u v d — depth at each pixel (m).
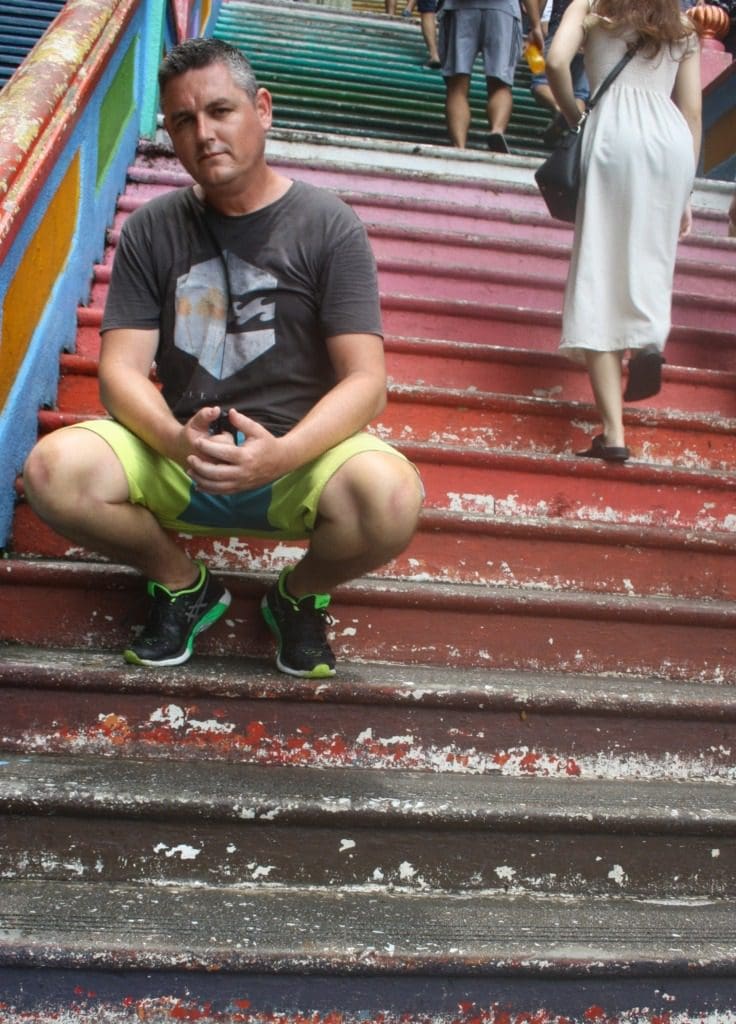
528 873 2.19
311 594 2.42
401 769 2.37
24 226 2.76
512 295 4.20
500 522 2.91
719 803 2.30
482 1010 1.93
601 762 2.43
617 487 3.21
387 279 4.15
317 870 2.13
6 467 2.74
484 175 5.23
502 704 2.38
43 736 2.30
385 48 9.48
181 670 2.37
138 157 4.77
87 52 3.54
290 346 2.39
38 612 2.57
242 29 9.30
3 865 2.05
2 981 1.83
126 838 2.08
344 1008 1.90
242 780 2.21
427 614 2.67
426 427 3.38
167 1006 1.86
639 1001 1.97
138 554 2.37
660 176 3.22
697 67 3.43
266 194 2.42
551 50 3.37
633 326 3.19
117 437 2.26
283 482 2.29
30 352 2.94
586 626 2.72
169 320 2.41
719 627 2.76
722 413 3.72
